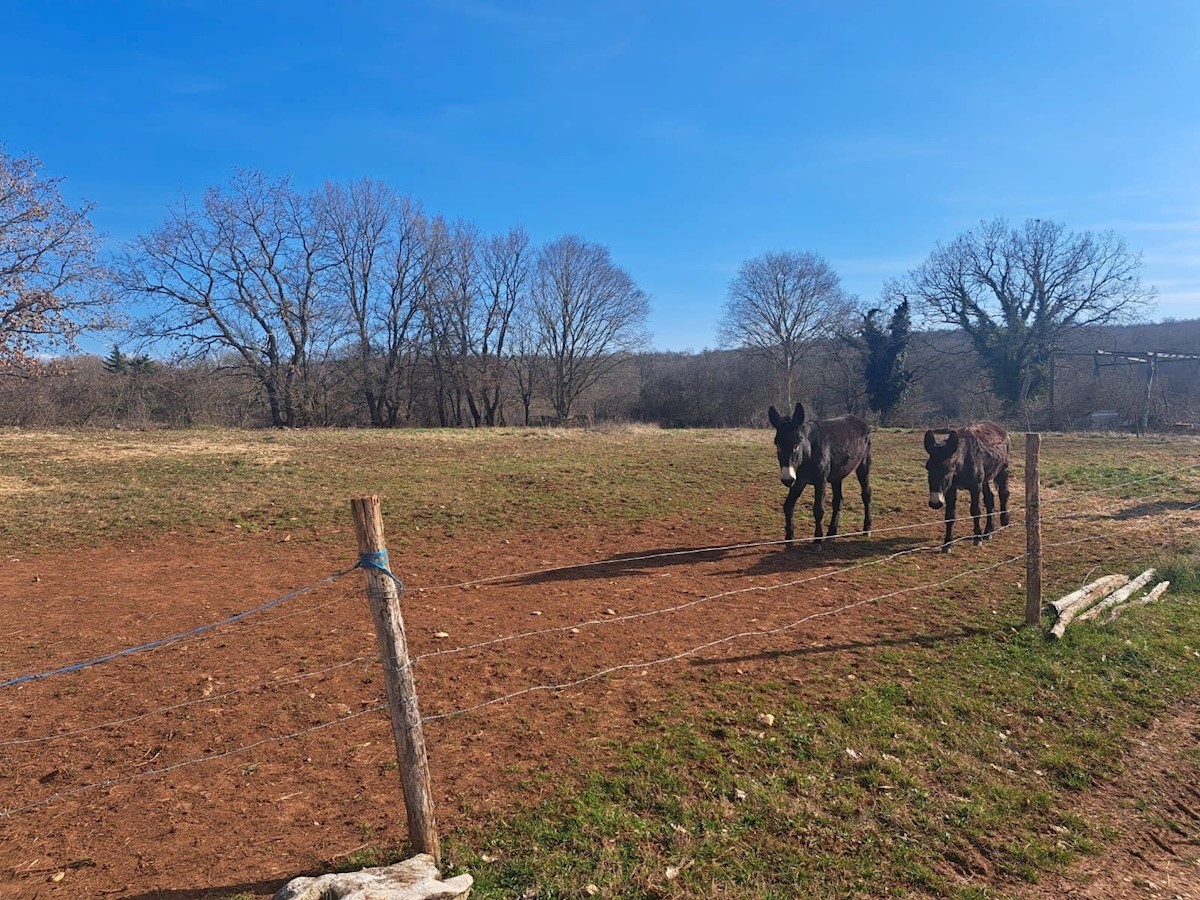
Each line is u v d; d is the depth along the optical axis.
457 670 5.49
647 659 5.69
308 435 23.12
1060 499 12.91
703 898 3.00
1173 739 4.51
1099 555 8.88
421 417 45.72
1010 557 8.95
